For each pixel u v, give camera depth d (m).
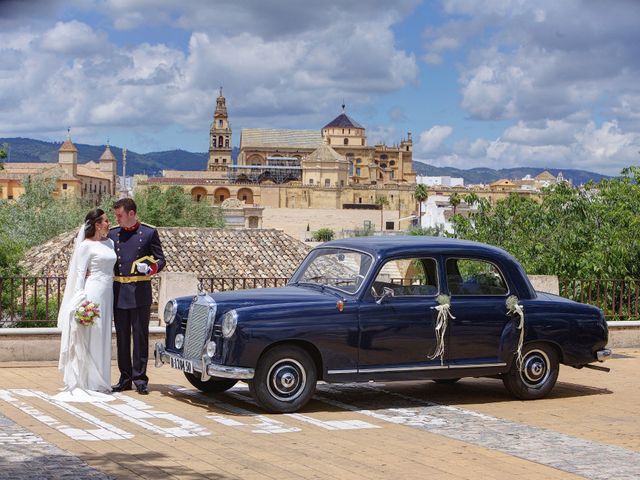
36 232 58.97
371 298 9.50
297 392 9.23
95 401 9.66
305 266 10.45
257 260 37.25
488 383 11.66
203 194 196.88
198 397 10.15
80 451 7.12
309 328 9.15
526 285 10.41
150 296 10.51
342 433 8.26
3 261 28.53
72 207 66.75
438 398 10.43
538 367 10.38
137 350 10.37
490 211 21.78
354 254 9.95
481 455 7.45
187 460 6.95
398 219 163.25
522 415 9.41
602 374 12.42
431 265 9.91
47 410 8.97
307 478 6.52
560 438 8.23
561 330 10.39
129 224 10.45
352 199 194.88
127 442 7.55
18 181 179.38
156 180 196.50
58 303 13.08
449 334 9.80
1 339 11.87
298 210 161.62
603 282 16.92
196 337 9.35
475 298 10.04
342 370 9.33
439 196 168.88
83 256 10.00
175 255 36.53
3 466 6.50
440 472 6.82
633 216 19.64
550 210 20.62
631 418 9.32
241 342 8.88
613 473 6.90
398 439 8.04
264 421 8.75
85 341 9.93
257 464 6.91
